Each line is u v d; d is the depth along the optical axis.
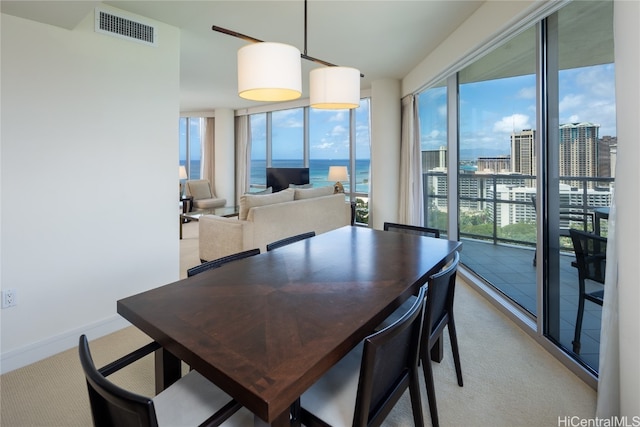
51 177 2.28
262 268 1.79
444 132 4.14
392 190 5.25
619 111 1.35
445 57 3.56
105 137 2.53
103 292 2.57
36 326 2.26
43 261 2.27
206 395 1.23
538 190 2.35
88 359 0.90
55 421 1.70
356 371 1.37
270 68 1.55
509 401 1.83
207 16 2.97
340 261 1.91
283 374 0.90
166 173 2.91
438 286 1.58
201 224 4.23
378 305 1.33
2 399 1.86
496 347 2.37
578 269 2.11
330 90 1.93
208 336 1.09
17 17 2.09
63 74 2.30
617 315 1.46
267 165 7.80
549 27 2.25
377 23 3.15
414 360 1.34
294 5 2.78
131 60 2.65
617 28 1.35
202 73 4.87
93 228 2.50
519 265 2.82
